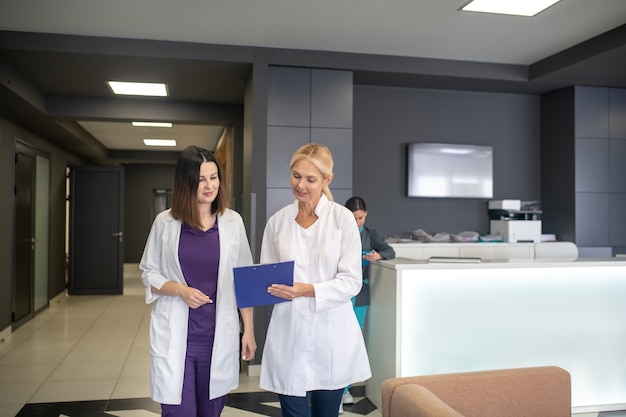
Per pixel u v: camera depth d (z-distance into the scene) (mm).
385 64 5387
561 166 6309
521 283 3688
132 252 14953
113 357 5359
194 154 2262
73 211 9742
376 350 3846
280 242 2311
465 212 6430
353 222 2289
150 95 6547
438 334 3537
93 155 11211
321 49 5195
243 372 4914
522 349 3682
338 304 2209
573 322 3785
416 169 6145
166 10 4184
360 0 4023
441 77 5668
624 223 6250
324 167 2223
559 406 2123
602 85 6059
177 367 2215
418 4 4102
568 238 6203
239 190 7141
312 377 2229
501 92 6445
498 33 4777
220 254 2295
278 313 2277
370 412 3768
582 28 4660
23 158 7047
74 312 7922
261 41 4938
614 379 3857
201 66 5188
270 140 5148
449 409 1692
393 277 3521
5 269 6207
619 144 6238
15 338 6199
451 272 3562
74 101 6617
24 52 4734
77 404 4020
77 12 4219
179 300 2262
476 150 6309
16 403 4031
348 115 5328
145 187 15031
